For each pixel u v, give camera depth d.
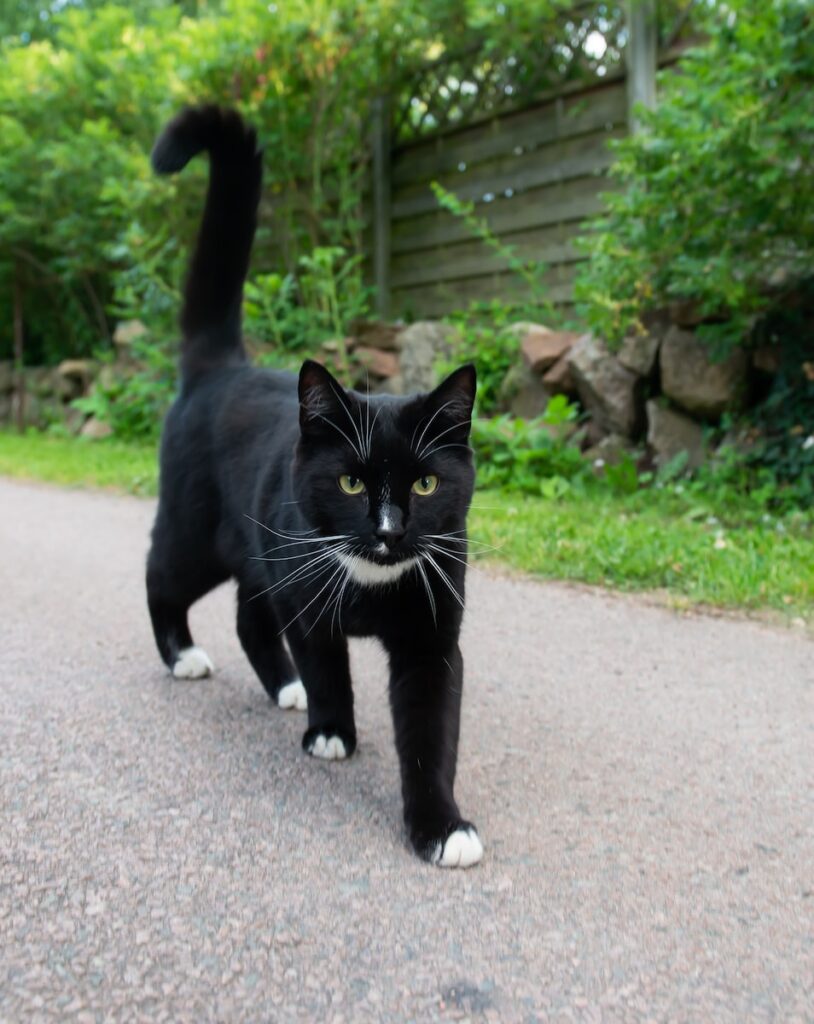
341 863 0.55
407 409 0.64
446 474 0.64
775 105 1.19
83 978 0.45
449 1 2.00
